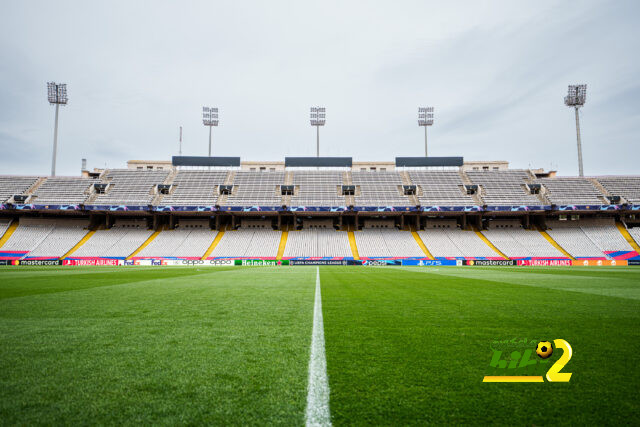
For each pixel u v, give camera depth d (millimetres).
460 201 53250
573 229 51781
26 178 54375
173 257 46125
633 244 47125
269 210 49438
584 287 14203
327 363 4164
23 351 4672
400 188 57031
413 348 4820
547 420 2764
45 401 3135
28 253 45219
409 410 2934
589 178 56656
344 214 53375
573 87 59094
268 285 14812
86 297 10547
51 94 56312
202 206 49406
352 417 2811
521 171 59438
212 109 61625
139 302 9445
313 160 60812
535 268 35062
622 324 6480
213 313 7691
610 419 2783
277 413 2895
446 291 12539
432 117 62562
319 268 34344
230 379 3660
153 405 3059
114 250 46938
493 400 3141
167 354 4539
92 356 4453
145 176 57500
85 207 48188
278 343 5105
